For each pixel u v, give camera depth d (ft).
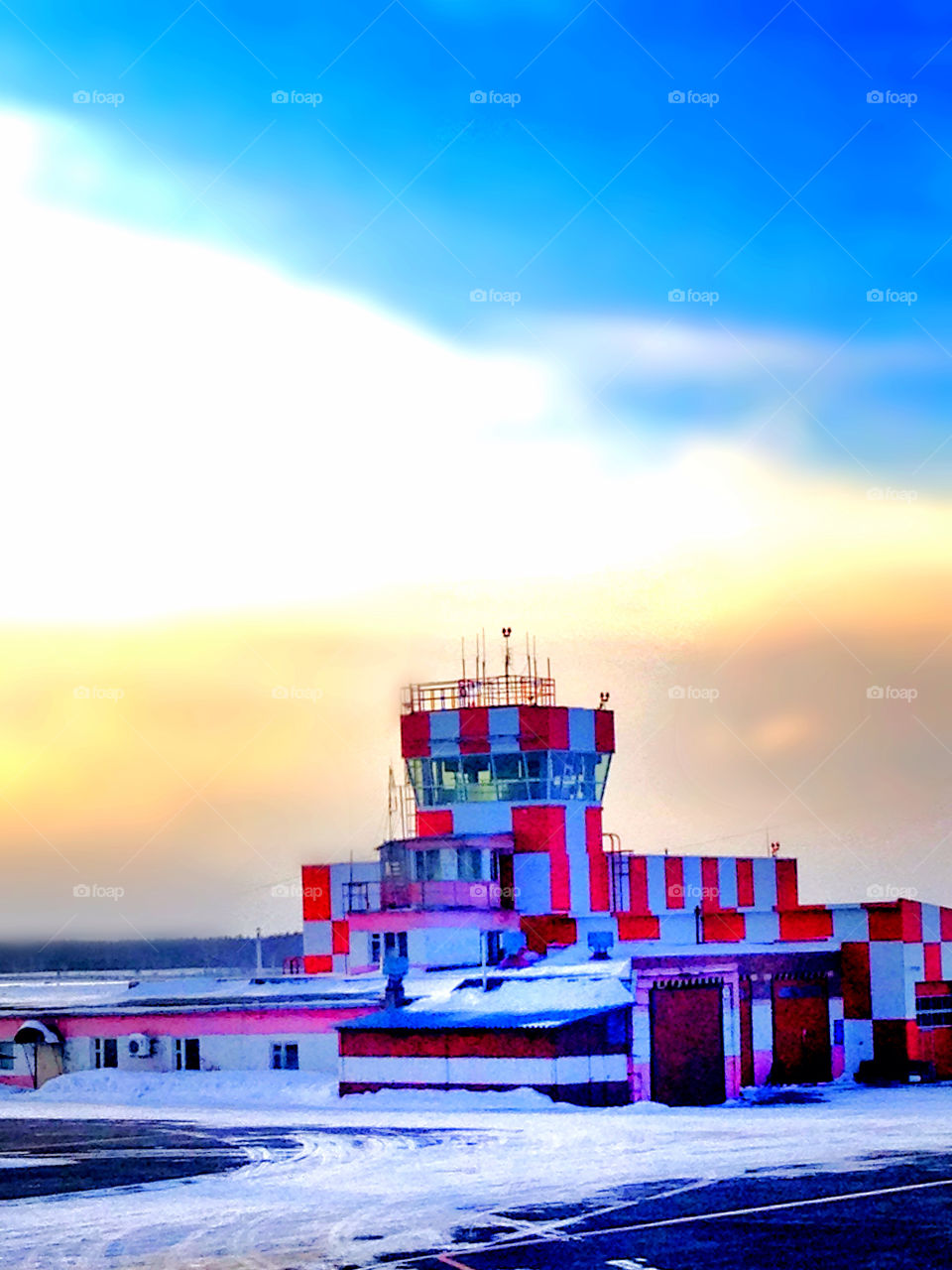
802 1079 253.44
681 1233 111.45
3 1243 116.47
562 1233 113.60
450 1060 212.02
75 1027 257.96
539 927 293.02
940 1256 101.60
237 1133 178.50
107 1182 143.74
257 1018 242.17
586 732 311.06
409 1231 116.67
